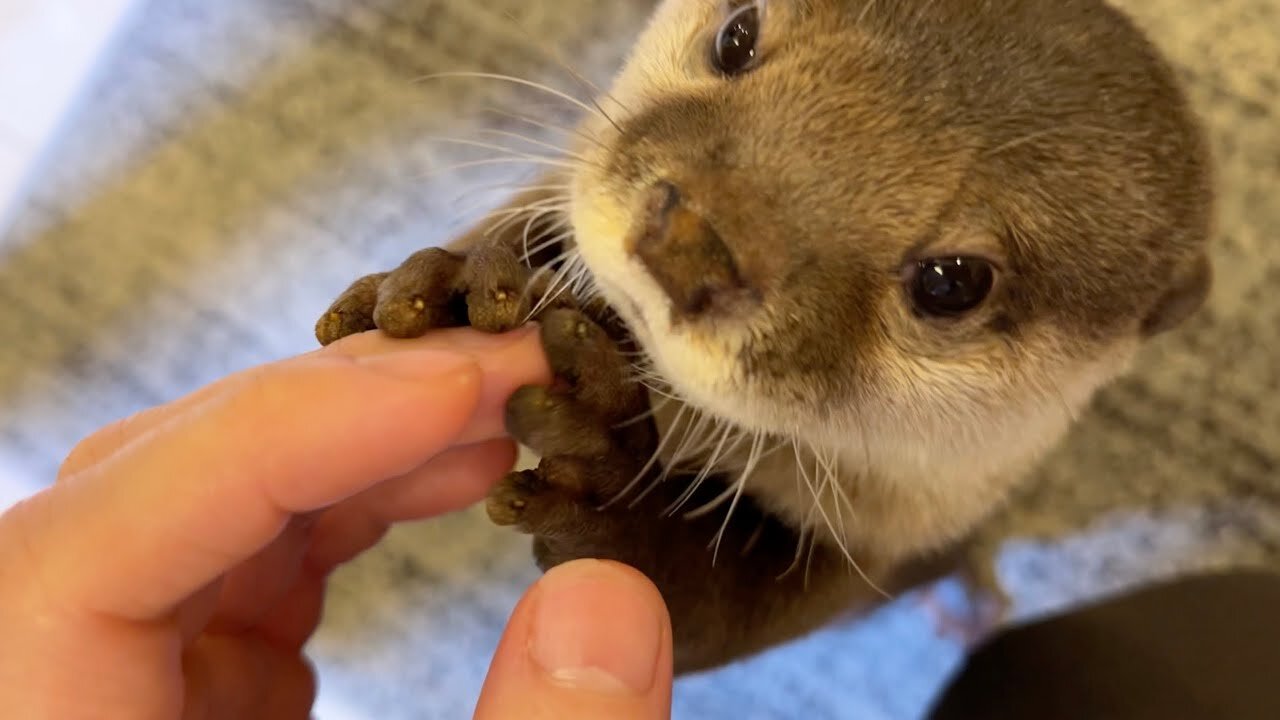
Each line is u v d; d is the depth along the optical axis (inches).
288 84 11.2
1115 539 10.7
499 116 11.0
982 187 5.6
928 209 5.6
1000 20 5.7
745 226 5.3
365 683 10.6
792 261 5.4
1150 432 10.7
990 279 5.8
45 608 5.0
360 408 5.0
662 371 5.7
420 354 5.1
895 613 10.7
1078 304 6.1
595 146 6.0
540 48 11.1
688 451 6.4
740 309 5.3
